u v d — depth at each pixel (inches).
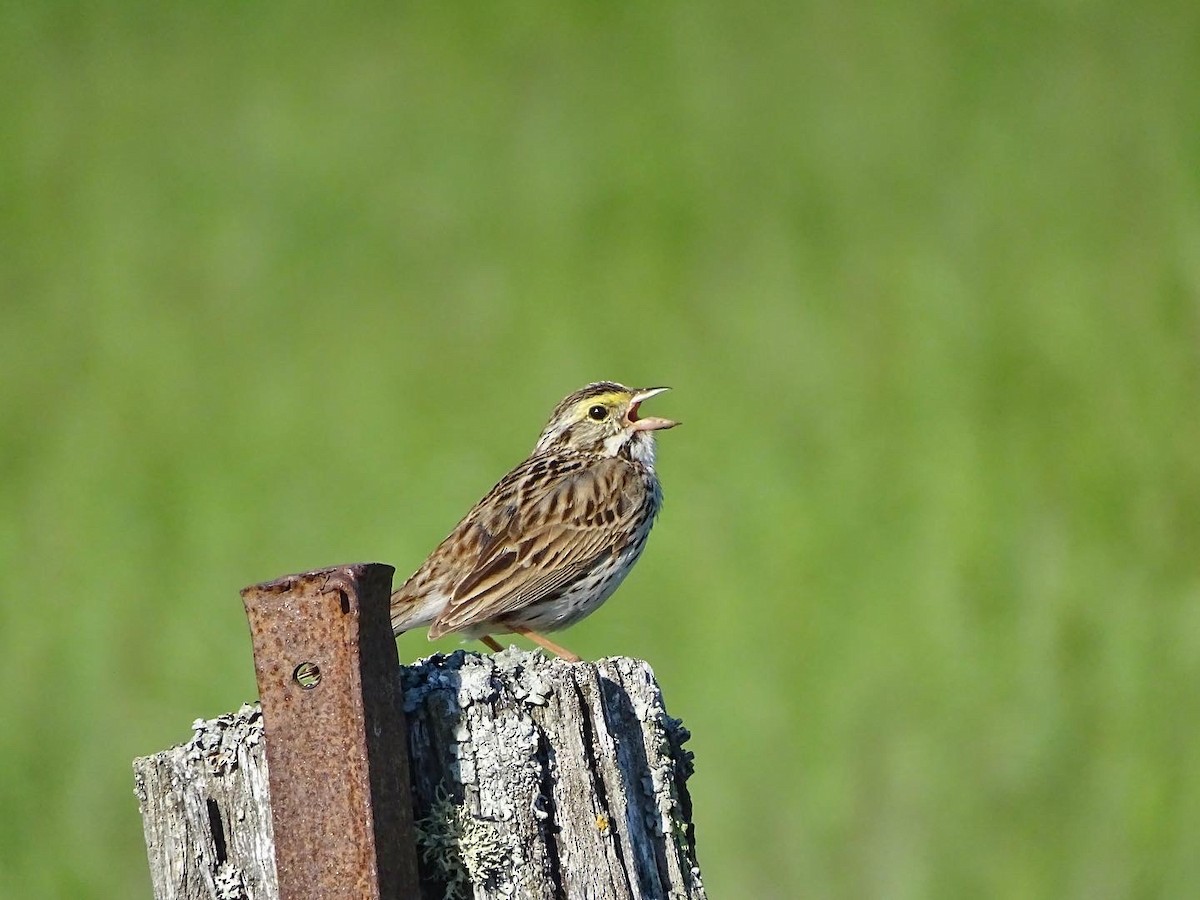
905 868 447.8
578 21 1105.4
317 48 1109.7
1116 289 774.5
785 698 516.4
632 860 225.0
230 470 676.1
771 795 474.6
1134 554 577.0
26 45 1096.8
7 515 650.8
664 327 764.6
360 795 206.4
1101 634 533.6
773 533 609.9
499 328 781.9
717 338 755.4
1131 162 896.3
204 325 803.4
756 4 1122.7
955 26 1066.1
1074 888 442.3
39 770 498.6
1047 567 573.3
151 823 217.8
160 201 933.2
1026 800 467.8
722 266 826.2
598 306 793.6
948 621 543.8
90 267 869.8
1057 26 1047.0
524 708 222.8
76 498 661.9
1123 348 724.7
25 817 478.0
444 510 633.0
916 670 525.3
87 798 485.7
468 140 981.2
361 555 605.9
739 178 916.6
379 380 741.9
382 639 209.9
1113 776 475.5
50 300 831.7
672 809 233.6
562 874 221.8
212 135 993.5
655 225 871.1
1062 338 738.2
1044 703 504.1
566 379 728.3
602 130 975.0
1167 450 641.6
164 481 673.6
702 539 609.9
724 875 448.1
